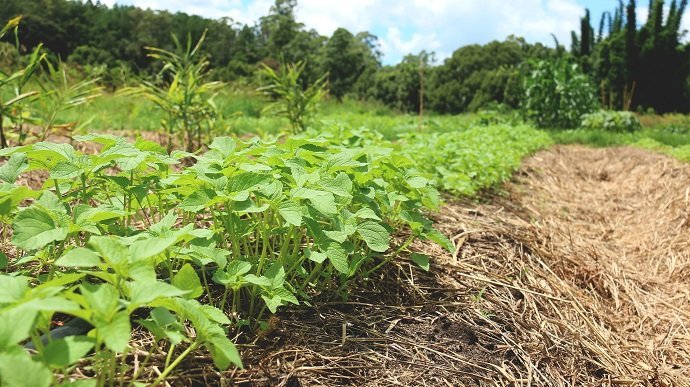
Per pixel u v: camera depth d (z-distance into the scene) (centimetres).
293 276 257
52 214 189
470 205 501
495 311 296
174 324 167
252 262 245
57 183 231
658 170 751
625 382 263
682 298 380
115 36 3453
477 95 3984
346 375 216
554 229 485
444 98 4338
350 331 246
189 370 192
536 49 4919
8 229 293
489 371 241
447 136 667
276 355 213
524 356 261
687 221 502
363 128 462
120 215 200
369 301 276
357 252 270
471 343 260
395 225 350
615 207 631
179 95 572
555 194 668
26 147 211
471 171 561
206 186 234
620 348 299
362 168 280
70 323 197
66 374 144
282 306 248
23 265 244
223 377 191
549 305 324
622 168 862
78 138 228
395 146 423
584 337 297
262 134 768
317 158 283
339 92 4312
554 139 1308
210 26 4238
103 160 217
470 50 4819
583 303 342
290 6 5109
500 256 371
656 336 325
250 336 221
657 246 480
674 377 278
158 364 191
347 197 250
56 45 2977
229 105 1188
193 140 633
